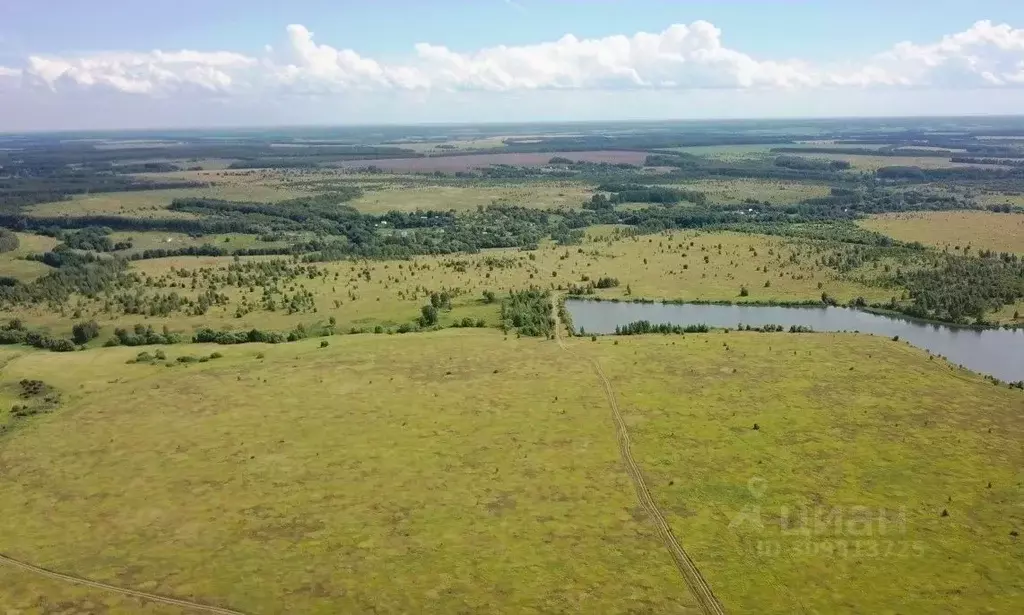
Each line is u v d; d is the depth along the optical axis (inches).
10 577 3344.0
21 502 4005.9
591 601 3097.9
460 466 4311.0
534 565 3341.5
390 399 5369.1
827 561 3346.5
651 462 4323.3
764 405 5123.0
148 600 3159.5
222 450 4581.7
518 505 3868.1
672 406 5137.8
